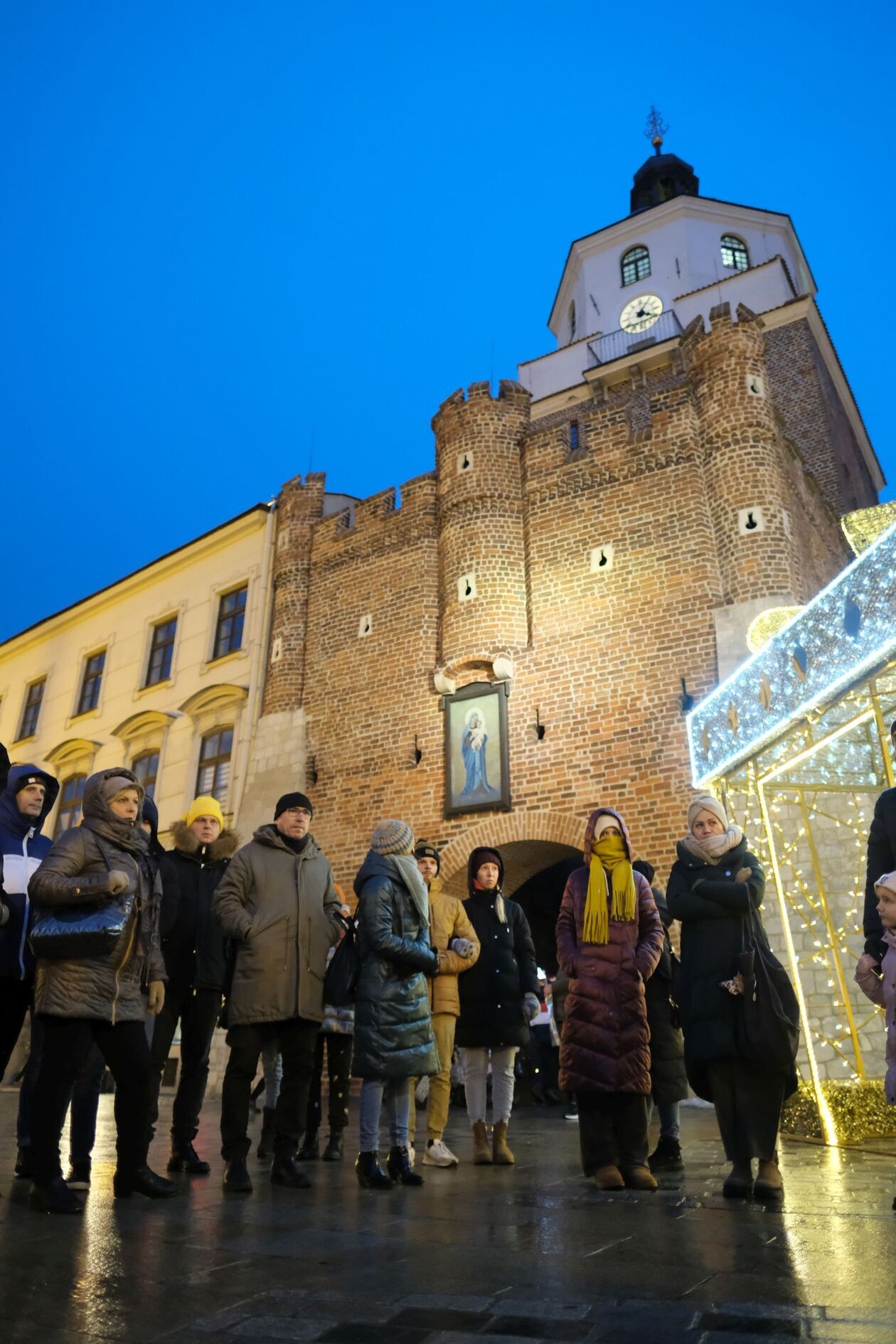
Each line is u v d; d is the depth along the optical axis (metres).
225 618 19.56
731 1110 4.09
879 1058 8.88
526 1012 5.67
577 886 4.80
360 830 15.38
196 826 5.88
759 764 7.74
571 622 14.41
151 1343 2.09
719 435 14.09
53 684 23.08
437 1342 2.07
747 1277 2.56
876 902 3.99
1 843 4.44
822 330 22.08
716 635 13.08
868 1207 3.66
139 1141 4.08
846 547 16.48
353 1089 13.07
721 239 27.45
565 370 25.94
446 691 15.10
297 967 4.62
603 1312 2.27
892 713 7.62
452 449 16.38
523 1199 4.03
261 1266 2.78
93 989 3.87
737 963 4.17
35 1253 2.93
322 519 18.55
